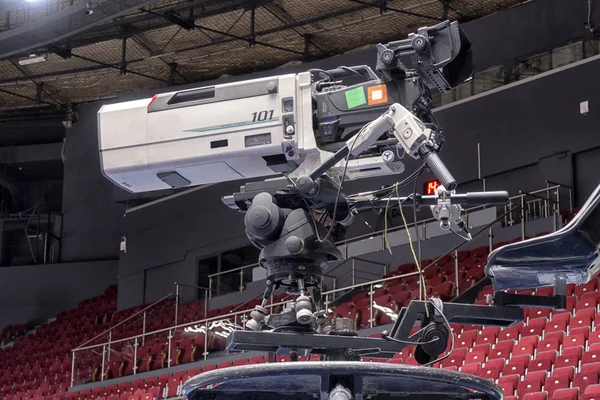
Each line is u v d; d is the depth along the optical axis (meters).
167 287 21.80
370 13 19.30
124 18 20.16
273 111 2.93
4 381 20.70
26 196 27.78
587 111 16.16
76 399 16.56
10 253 26.48
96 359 17.42
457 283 13.53
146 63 21.98
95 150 24.84
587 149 16.09
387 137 2.90
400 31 20.02
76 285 24.72
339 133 2.93
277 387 2.17
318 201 2.79
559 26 17.12
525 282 2.41
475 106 17.77
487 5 18.67
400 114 2.72
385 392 2.21
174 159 3.02
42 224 26.19
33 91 24.11
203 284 21.06
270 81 2.95
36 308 24.84
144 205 22.73
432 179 16.30
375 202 2.85
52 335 22.81
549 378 9.70
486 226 14.43
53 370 20.25
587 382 9.37
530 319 11.76
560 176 16.31
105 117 3.11
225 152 2.96
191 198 21.73
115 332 20.81
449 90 3.00
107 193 24.77
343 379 2.07
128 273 22.59
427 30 2.88
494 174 17.30
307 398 2.24
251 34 19.34
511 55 17.81
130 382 16.14
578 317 11.20
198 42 20.95
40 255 25.86
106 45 21.14
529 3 17.66
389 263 16.84
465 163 17.72
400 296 14.34
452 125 18.06
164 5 19.73
